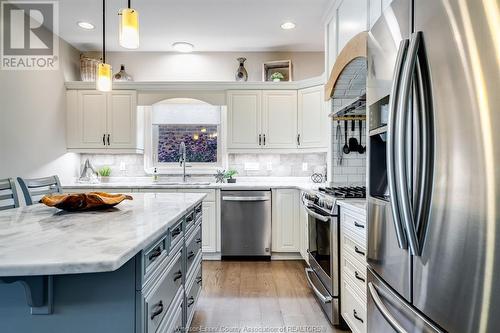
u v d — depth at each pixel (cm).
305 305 243
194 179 428
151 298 108
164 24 343
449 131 81
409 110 96
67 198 153
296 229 360
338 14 285
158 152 435
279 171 420
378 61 130
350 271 190
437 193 86
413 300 99
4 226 120
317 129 367
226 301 250
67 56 393
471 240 73
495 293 67
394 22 114
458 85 78
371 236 139
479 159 71
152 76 428
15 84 303
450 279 81
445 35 83
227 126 393
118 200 168
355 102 241
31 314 93
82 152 396
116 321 95
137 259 96
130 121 393
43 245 92
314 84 371
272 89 390
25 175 316
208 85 392
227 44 400
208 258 366
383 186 141
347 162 334
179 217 149
